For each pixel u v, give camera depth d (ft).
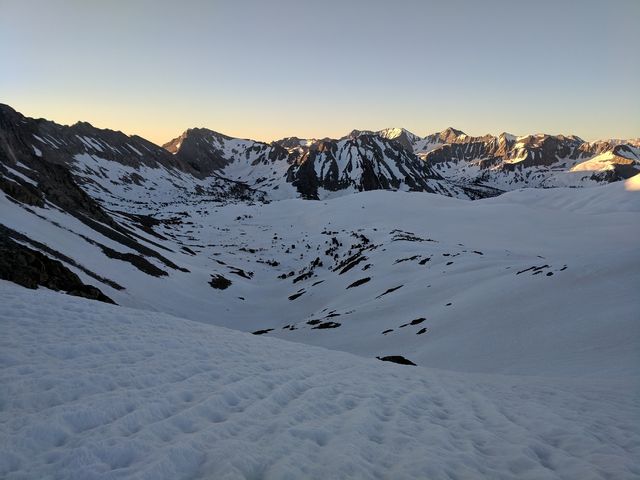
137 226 357.20
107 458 20.26
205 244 462.60
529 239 441.27
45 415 24.08
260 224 592.19
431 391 42.34
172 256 298.15
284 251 428.97
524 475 23.26
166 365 37.17
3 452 19.89
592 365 65.77
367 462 22.49
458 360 91.25
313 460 22.35
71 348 38.27
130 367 35.04
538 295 114.73
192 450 21.52
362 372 48.21
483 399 40.55
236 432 25.03
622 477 22.94
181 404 28.55
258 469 20.70
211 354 44.16
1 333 40.47
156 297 197.98
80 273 158.92
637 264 109.29
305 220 594.65
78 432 23.07
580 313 93.45
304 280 303.48
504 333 97.96
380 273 231.30
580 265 123.44
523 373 72.08
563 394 45.91
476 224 505.25
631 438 30.42
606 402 42.32
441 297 154.81
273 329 190.29
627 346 69.97
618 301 91.91
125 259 220.64
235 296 261.65
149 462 19.90
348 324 157.89
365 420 28.81
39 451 20.70
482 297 130.52
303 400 32.60
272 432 25.63
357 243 374.43
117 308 61.62
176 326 57.31
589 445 28.02
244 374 37.86
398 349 113.09
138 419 24.90
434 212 574.15
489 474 23.09
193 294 232.53
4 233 139.33
